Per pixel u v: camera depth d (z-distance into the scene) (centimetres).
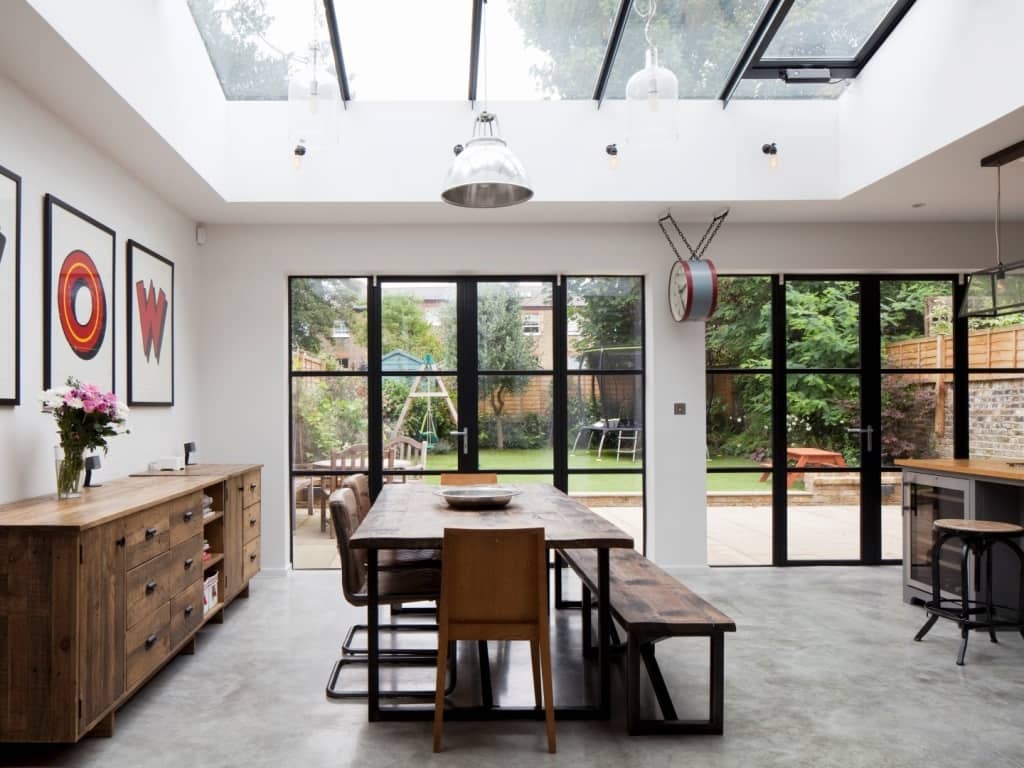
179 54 391
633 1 415
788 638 392
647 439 561
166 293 470
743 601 467
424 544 276
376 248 544
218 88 461
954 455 577
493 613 269
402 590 316
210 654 366
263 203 484
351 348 560
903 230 557
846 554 572
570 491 564
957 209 518
